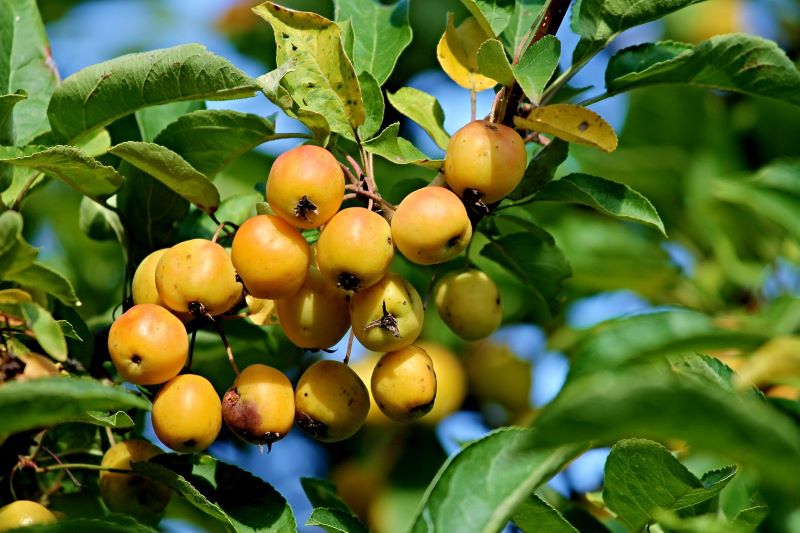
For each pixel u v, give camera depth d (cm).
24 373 88
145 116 100
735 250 117
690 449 90
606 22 92
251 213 100
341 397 88
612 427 76
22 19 98
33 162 89
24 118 97
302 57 91
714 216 117
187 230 99
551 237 96
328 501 100
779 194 107
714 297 117
